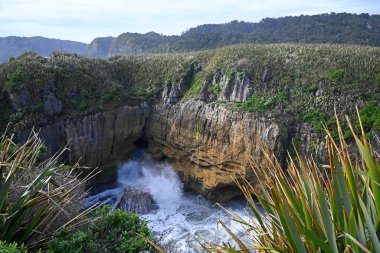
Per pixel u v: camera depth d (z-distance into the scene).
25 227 6.54
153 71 36.81
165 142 31.55
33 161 7.38
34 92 28.95
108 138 30.59
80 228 7.98
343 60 28.39
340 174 3.42
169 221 25.12
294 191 4.15
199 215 25.92
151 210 26.88
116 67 38.22
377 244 3.00
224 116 27.03
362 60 27.86
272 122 24.78
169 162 31.84
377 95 24.41
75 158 29.06
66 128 28.72
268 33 103.75
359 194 3.52
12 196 6.57
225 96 29.03
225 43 83.00
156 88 34.16
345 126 23.27
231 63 30.80
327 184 4.13
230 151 26.28
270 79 28.94
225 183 26.09
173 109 31.36
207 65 34.03
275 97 26.94
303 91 26.81
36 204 6.90
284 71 29.09
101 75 34.72
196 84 32.56
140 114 32.25
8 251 4.90
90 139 29.58
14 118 27.50
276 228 4.15
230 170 26.11
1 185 6.09
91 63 36.53
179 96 32.78
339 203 3.41
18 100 28.33
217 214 25.81
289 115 25.30
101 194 29.83
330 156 3.68
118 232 8.10
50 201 6.94
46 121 28.23
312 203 3.62
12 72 29.69
